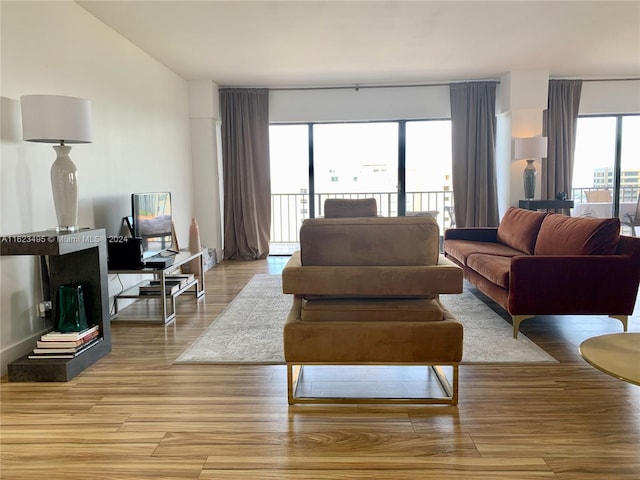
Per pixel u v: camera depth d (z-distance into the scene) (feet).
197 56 16.47
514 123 20.34
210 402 7.70
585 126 22.15
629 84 21.27
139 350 10.23
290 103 21.98
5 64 9.16
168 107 18.15
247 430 6.77
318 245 7.55
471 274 14.02
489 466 5.83
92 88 12.42
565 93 21.02
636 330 11.19
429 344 7.27
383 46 15.66
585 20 13.48
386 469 5.80
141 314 13.15
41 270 10.09
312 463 5.94
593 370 8.84
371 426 6.85
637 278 10.44
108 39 13.32
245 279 17.84
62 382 8.55
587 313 10.58
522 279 10.49
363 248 7.52
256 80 20.53
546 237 12.76
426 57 17.20
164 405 7.59
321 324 7.33
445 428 6.77
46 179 10.36
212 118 20.79
